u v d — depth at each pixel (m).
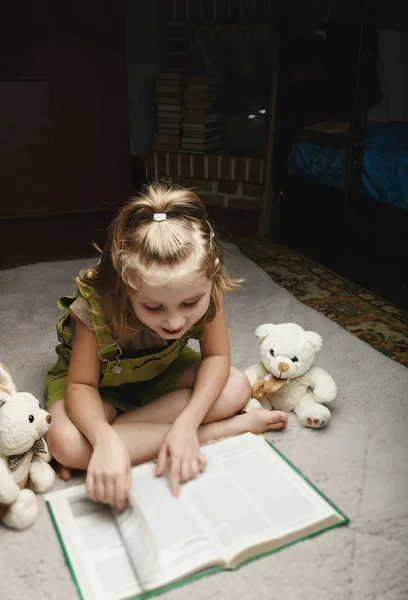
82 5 2.87
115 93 3.10
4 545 0.94
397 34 2.97
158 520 0.94
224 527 0.93
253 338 1.67
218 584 0.85
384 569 0.90
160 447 1.07
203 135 3.29
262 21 3.05
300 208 2.61
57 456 1.08
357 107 2.16
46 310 1.85
